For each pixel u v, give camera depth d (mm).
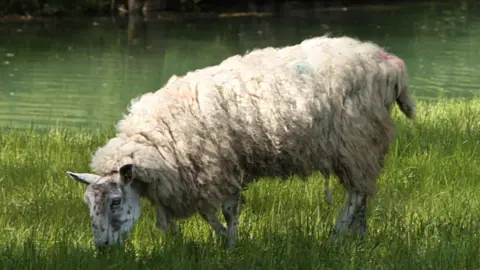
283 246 7277
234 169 7461
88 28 31141
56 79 21000
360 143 7859
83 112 17234
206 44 27156
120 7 35750
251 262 6965
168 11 36000
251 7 37719
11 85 20172
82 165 10922
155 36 29141
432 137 12211
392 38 28922
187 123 7258
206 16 35594
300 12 37688
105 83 20500
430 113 14289
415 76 21438
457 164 10703
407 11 38594
